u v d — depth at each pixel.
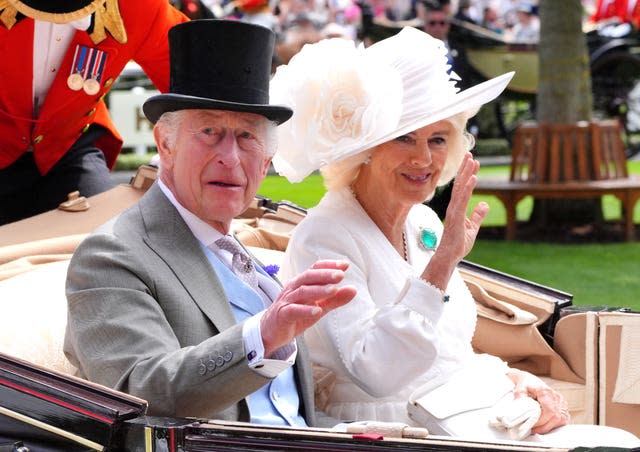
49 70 13.20
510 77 10.38
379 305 10.15
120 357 8.28
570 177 32.75
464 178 9.59
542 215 33.84
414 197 10.43
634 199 32.16
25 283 10.62
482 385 10.13
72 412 7.60
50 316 10.17
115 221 9.10
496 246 31.09
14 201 13.71
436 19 44.72
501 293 12.61
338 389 10.20
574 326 12.04
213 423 7.60
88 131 14.38
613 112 50.69
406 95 10.31
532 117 50.69
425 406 9.84
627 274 26.53
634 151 51.22
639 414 11.64
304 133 10.20
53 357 9.88
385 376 9.54
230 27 8.98
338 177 10.48
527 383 10.31
